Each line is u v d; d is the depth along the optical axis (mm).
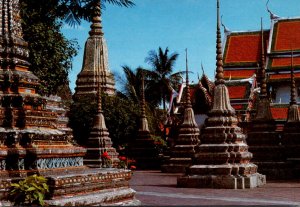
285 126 35406
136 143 46250
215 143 22812
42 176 10391
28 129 11680
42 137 11742
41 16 15211
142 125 46656
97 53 54406
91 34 55344
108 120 44156
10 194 10086
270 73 68312
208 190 20719
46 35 22500
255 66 71625
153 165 45812
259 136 30312
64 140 12523
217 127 22953
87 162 33969
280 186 23234
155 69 84562
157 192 19375
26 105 11984
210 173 22156
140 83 78625
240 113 58406
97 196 11273
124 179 12867
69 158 12344
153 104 82188
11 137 11266
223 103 23578
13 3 12750
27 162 11234
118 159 33531
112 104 45031
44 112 12391
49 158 11609
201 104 56188
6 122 11594
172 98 63938
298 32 70688
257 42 74438
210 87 56594
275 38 71125
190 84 61531
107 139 34750
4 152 10883
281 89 67625
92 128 35031
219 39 24375
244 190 20812
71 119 42375
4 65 12188
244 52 73750
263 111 30812
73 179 10766
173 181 27172
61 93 49406
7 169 10992
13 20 12688
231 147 22516
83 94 51812
